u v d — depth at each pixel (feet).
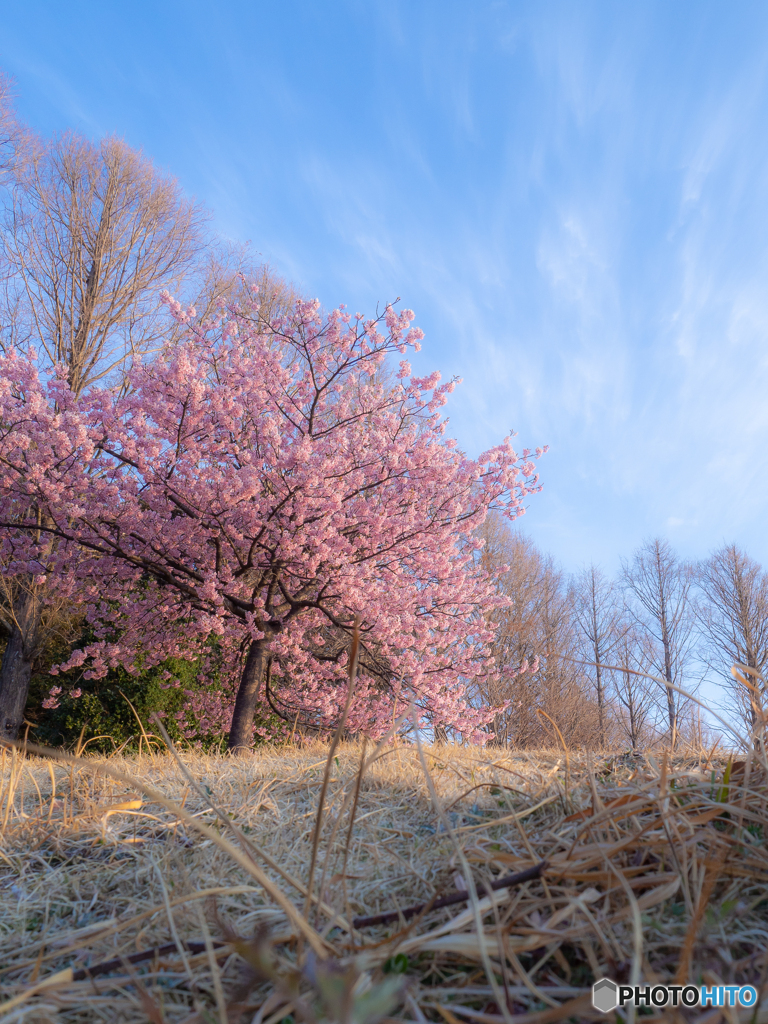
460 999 3.86
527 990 3.83
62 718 38.96
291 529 27.81
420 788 8.38
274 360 31.14
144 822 7.70
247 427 31.17
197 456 28.07
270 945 4.29
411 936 4.43
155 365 28.30
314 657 36.04
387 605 31.50
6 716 39.81
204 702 39.75
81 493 29.22
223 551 30.94
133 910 5.50
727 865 4.77
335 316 31.42
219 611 30.12
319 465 26.84
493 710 35.68
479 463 33.17
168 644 35.53
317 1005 3.48
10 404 26.71
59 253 49.26
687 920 4.39
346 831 6.97
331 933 4.60
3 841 7.22
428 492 32.83
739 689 7.08
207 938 3.77
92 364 48.83
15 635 41.32
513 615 73.72
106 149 50.90
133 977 3.93
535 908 4.42
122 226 50.47
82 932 5.11
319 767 9.98
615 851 4.90
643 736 74.08
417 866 5.84
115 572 31.99
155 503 28.99
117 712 38.32
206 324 34.50
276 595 36.58
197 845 6.82
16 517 32.12
